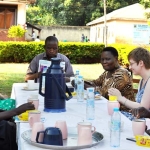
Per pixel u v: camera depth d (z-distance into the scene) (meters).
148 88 3.45
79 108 3.54
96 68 16.28
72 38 33.72
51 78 3.26
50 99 3.29
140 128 2.55
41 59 5.45
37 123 2.36
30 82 4.66
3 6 19.86
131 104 3.49
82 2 43.38
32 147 2.24
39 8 45.66
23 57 17.72
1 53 17.45
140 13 26.31
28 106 3.08
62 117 3.12
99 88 4.53
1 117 3.06
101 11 41.91
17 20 20.08
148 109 3.45
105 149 2.23
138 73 3.65
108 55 4.40
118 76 4.25
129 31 26.45
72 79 4.96
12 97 4.96
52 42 5.35
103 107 3.62
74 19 44.03
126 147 2.28
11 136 3.33
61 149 2.18
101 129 2.74
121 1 39.16
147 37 26.28
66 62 5.55
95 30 33.09
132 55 3.66
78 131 2.34
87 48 18.73
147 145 2.30
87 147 2.24
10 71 13.98
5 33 20.02
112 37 27.45
